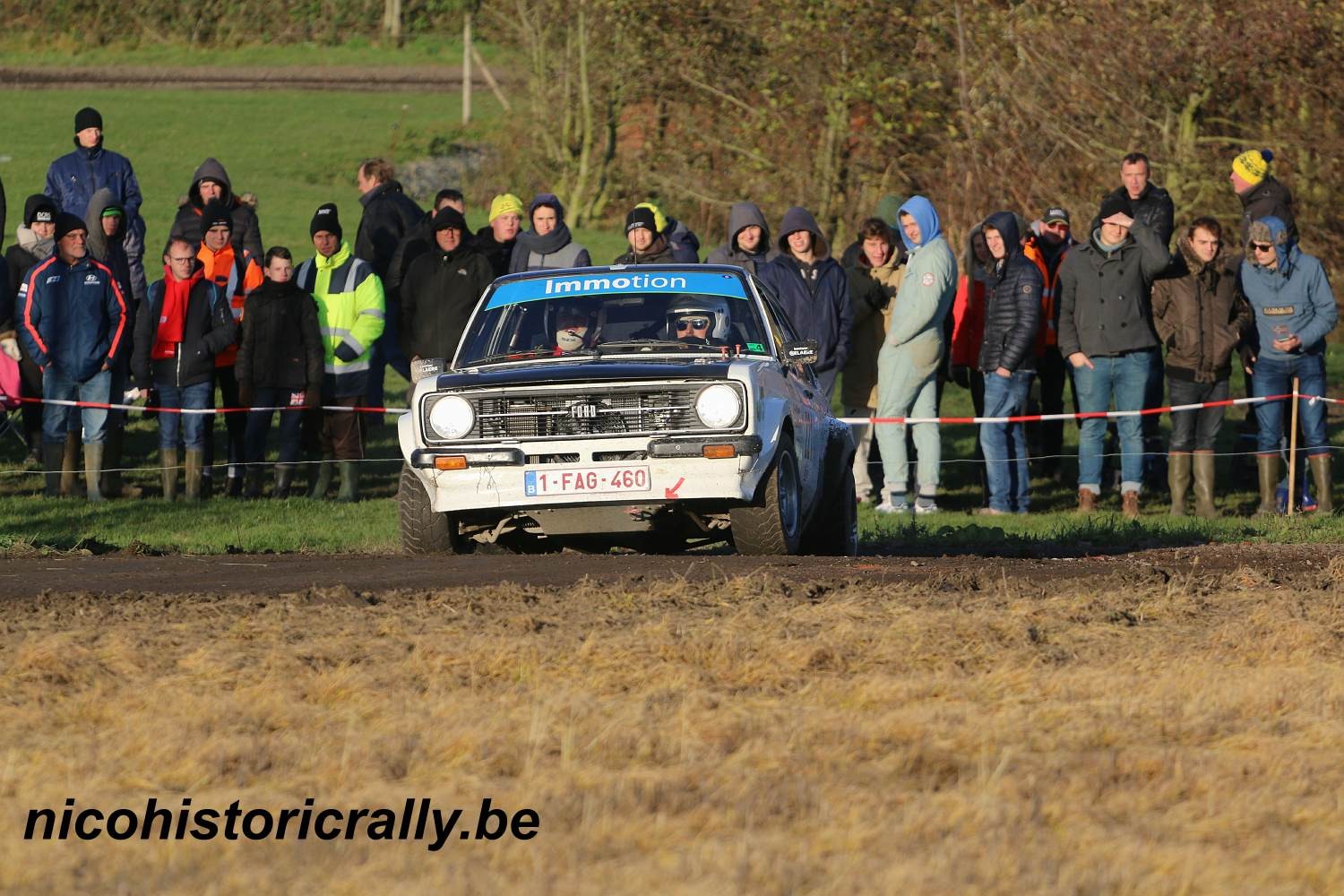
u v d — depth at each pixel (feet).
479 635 73.51
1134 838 48.03
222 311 166.09
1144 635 76.13
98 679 67.51
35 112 540.52
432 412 106.63
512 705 62.28
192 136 524.52
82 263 159.94
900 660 70.64
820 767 54.80
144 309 165.27
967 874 44.50
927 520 152.76
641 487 103.60
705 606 81.71
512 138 457.68
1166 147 285.43
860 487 169.58
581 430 104.78
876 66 339.98
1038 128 304.09
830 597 83.61
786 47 354.33
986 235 159.84
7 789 53.36
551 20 441.27
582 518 107.34
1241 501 168.25
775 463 106.22
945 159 329.31
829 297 154.81
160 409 165.78
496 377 106.32
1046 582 90.79
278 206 420.77
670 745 56.54
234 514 152.97
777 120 365.40
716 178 390.42
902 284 157.79
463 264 162.61
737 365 106.83
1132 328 154.10
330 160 508.53
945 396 246.47
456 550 112.37
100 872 45.98
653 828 48.34
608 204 439.63
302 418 171.22
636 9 382.22
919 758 55.31
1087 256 155.02
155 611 81.51
